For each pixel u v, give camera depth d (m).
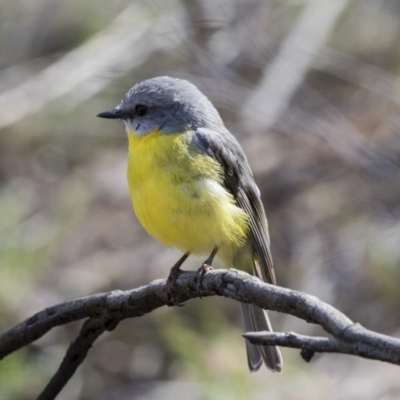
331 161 14.94
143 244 14.48
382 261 13.25
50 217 15.15
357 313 12.92
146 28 15.89
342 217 13.94
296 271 13.46
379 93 15.17
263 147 15.58
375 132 14.84
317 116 14.65
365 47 16.12
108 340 13.12
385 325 12.76
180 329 12.46
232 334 12.30
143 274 13.92
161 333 12.98
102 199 15.57
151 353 12.87
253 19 15.17
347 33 16.22
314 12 15.89
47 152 16.55
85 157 16.53
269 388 11.39
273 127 14.70
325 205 14.24
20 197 15.59
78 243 14.65
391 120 14.33
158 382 12.42
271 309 5.27
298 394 11.32
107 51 16.00
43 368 12.46
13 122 16.00
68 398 12.42
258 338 4.66
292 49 15.16
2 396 12.05
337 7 15.99
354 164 14.15
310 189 14.63
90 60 16.00
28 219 15.12
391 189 13.76
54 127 16.66
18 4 17.44
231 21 14.73
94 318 6.30
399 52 16.03
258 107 14.73
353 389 11.42
